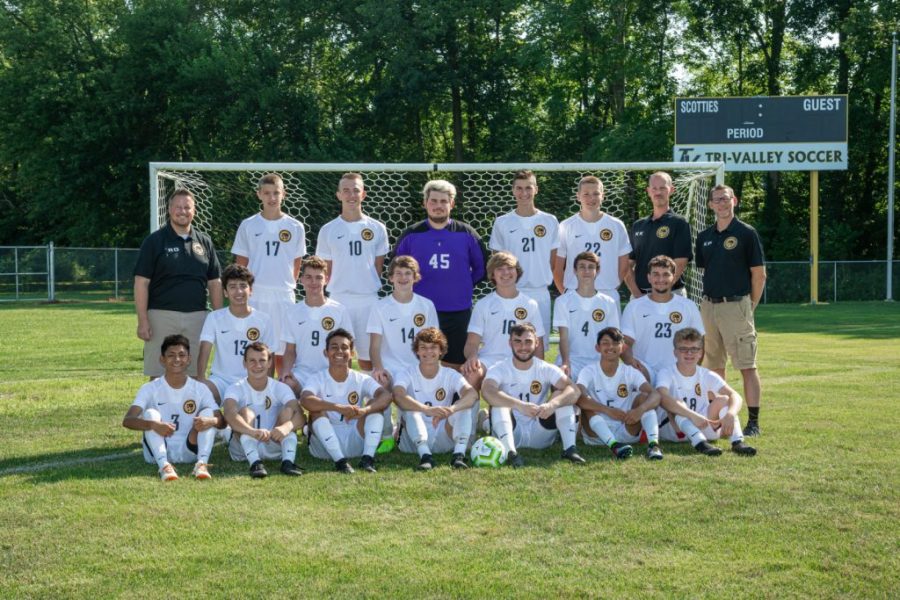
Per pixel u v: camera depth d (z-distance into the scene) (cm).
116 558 359
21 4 3291
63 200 3158
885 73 2866
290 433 539
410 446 580
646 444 598
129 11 3234
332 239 693
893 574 338
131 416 529
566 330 641
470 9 2875
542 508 429
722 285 652
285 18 3216
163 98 3188
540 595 321
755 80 3316
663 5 3002
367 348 700
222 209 1385
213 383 596
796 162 2288
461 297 668
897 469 497
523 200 696
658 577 337
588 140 3100
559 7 2855
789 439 586
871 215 3161
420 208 1705
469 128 3312
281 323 690
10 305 2381
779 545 370
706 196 1092
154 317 613
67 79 3095
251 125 2981
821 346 1236
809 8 3047
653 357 648
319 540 382
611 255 714
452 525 404
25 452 575
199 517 416
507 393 586
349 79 3353
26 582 335
